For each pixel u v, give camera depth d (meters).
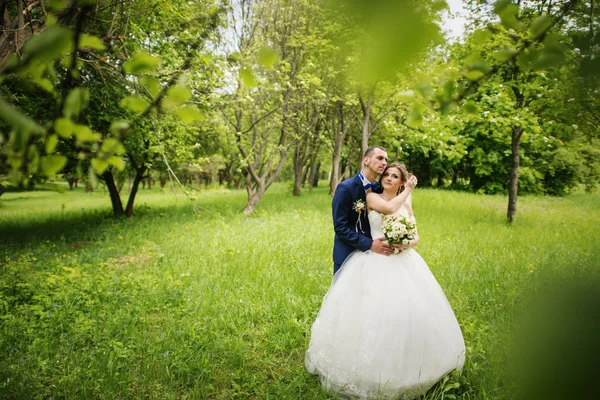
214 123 9.43
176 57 4.47
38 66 0.81
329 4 0.59
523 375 0.81
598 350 0.75
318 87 9.66
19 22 1.48
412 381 2.42
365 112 9.50
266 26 9.73
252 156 10.13
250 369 2.90
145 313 3.71
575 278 0.86
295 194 16.83
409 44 0.53
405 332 2.43
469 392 2.52
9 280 4.19
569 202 13.90
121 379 2.65
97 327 3.32
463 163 19.36
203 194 19.06
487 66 0.97
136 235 7.60
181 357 2.92
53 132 0.83
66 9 0.87
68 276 4.39
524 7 3.95
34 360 2.82
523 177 17.52
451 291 4.09
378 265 2.63
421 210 9.73
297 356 3.07
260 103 10.26
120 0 2.11
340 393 2.53
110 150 0.92
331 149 14.08
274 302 3.81
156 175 13.62
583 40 0.78
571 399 0.75
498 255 5.34
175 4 5.16
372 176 2.88
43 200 21.14
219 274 4.64
